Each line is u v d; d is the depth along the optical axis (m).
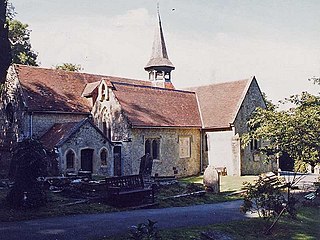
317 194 22.09
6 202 16.19
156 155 31.94
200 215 16.39
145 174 25.25
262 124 19.83
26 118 29.67
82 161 27.08
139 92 33.91
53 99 31.75
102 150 28.00
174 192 22.05
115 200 17.75
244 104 35.69
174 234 12.34
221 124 34.50
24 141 16.53
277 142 17.58
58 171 25.27
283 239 13.06
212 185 23.52
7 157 29.97
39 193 16.14
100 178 24.03
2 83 33.09
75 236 11.71
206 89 39.97
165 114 33.56
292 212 14.68
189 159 34.62
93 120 32.91
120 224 13.66
